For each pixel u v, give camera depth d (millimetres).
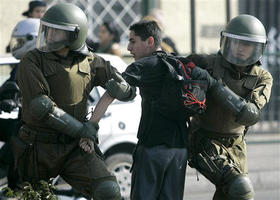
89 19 33688
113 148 21672
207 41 36781
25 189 14359
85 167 14664
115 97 14484
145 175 14750
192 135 15773
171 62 14742
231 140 15562
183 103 14547
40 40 14352
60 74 14297
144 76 14617
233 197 15008
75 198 19203
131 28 15258
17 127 15078
